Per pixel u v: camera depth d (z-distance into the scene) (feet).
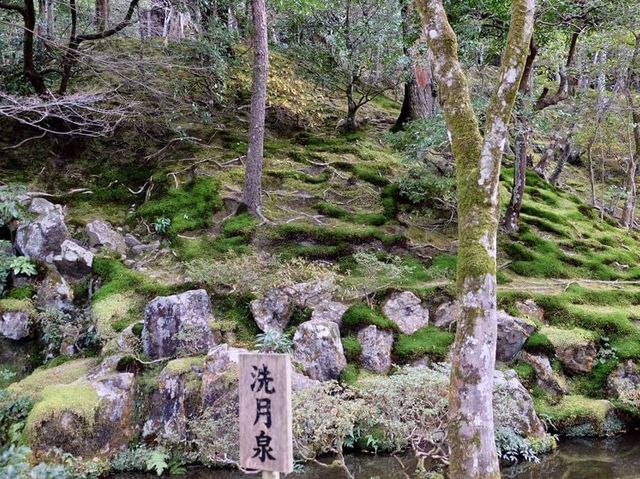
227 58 32.30
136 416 16.34
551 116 28.37
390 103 41.55
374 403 13.82
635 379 19.48
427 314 21.09
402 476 14.49
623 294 23.66
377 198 28.45
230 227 24.53
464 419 10.50
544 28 25.55
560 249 27.14
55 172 28.43
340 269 22.95
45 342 20.06
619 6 24.47
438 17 13.44
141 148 30.73
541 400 18.65
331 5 31.73
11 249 22.38
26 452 10.32
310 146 32.50
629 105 32.68
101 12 31.89
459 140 12.48
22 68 27.50
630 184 34.53
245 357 9.41
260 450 9.11
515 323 20.18
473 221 11.55
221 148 30.99
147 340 18.21
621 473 15.25
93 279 21.97
